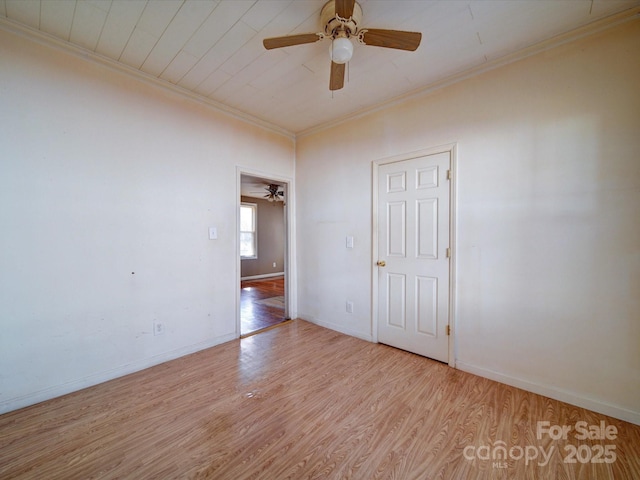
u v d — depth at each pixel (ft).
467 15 5.58
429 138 8.29
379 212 9.57
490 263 7.22
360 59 6.95
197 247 9.11
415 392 6.70
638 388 5.53
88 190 6.95
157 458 4.76
